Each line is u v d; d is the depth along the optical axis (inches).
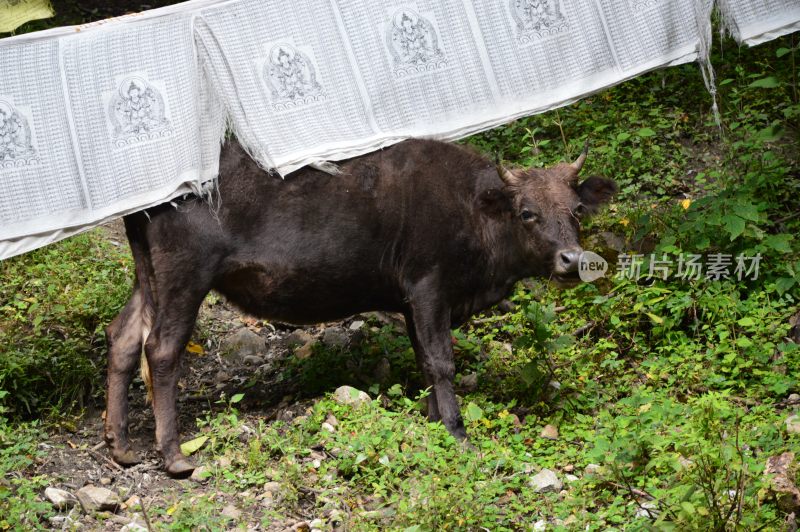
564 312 316.8
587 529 213.5
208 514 217.9
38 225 248.2
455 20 279.1
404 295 266.4
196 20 255.4
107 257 338.6
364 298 269.9
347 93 268.4
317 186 257.6
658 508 213.2
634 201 357.7
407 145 266.7
